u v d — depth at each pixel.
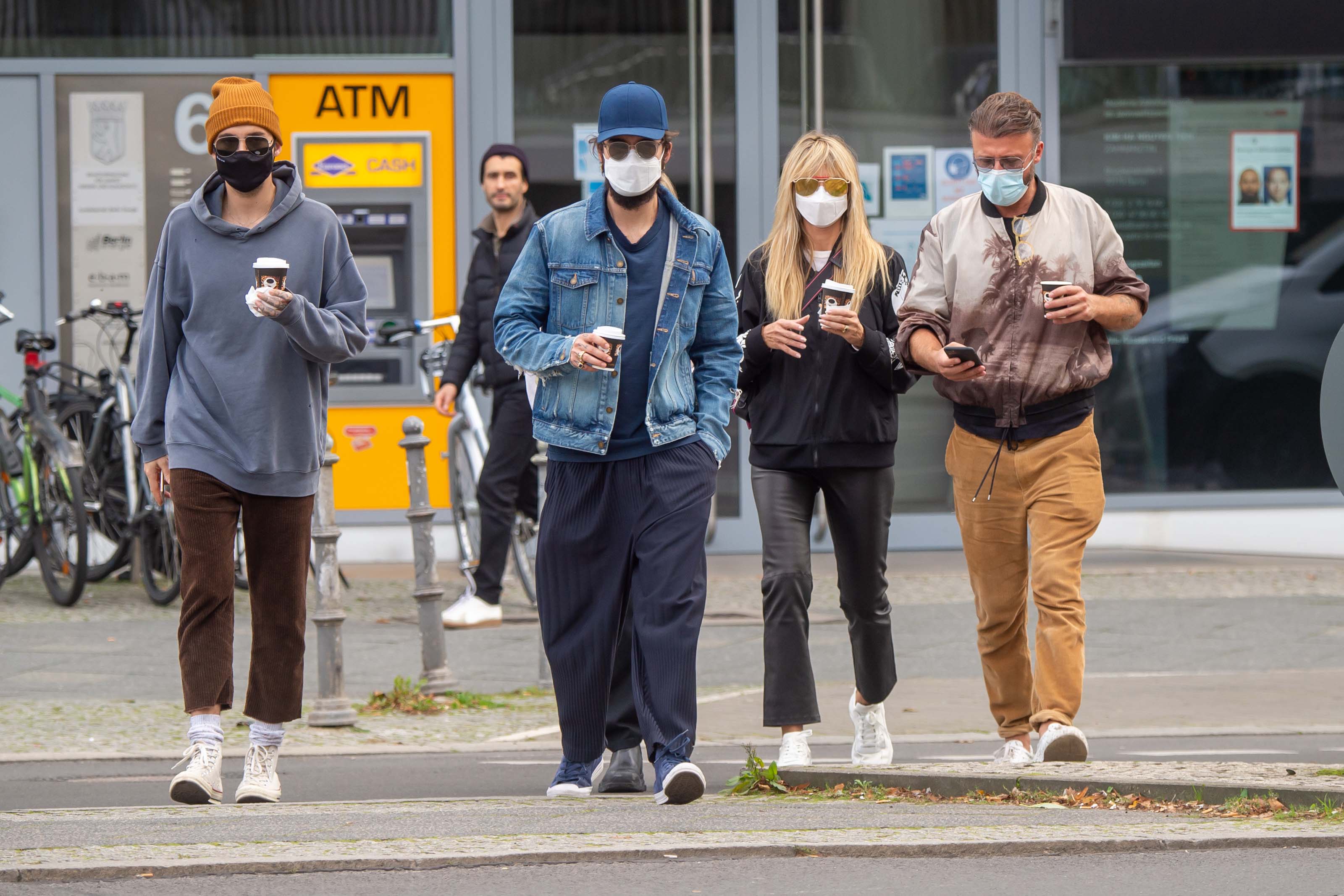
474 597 34.25
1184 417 44.78
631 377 18.19
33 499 36.81
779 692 20.59
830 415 20.67
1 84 42.34
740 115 43.97
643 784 19.91
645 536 18.20
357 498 42.75
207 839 15.07
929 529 45.00
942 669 30.25
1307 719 25.72
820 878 13.80
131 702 26.86
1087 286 20.33
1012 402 20.27
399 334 37.12
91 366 42.50
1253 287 44.81
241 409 18.48
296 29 42.78
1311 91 44.62
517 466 34.06
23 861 13.88
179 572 35.72
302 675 19.34
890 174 44.75
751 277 21.33
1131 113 44.53
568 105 43.53
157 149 42.69
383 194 42.97
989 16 44.53
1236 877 13.72
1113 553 44.31
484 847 14.58
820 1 44.03
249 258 18.61
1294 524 44.66
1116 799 17.02
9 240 42.38
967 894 13.23
